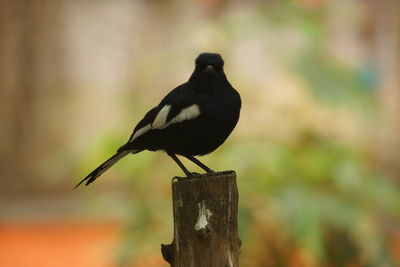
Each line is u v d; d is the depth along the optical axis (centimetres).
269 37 1109
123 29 2569
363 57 2375
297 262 1044
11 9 2628
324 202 1007
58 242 2173
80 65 2617
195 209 773
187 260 774
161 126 876
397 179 2239
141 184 1048
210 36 1120
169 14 2416
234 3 2023
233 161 1019
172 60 1134
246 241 992
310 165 1038
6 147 2544
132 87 1210
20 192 2491
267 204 996
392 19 2427
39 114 2575
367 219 1016
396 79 2433
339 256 1032
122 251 1014
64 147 2561
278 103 1095
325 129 1098
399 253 1240
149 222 1028
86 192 2297
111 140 1066
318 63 1089
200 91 866
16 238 2214
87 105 2586
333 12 1197
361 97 1073
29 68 2603
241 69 1140
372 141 1853
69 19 2616
